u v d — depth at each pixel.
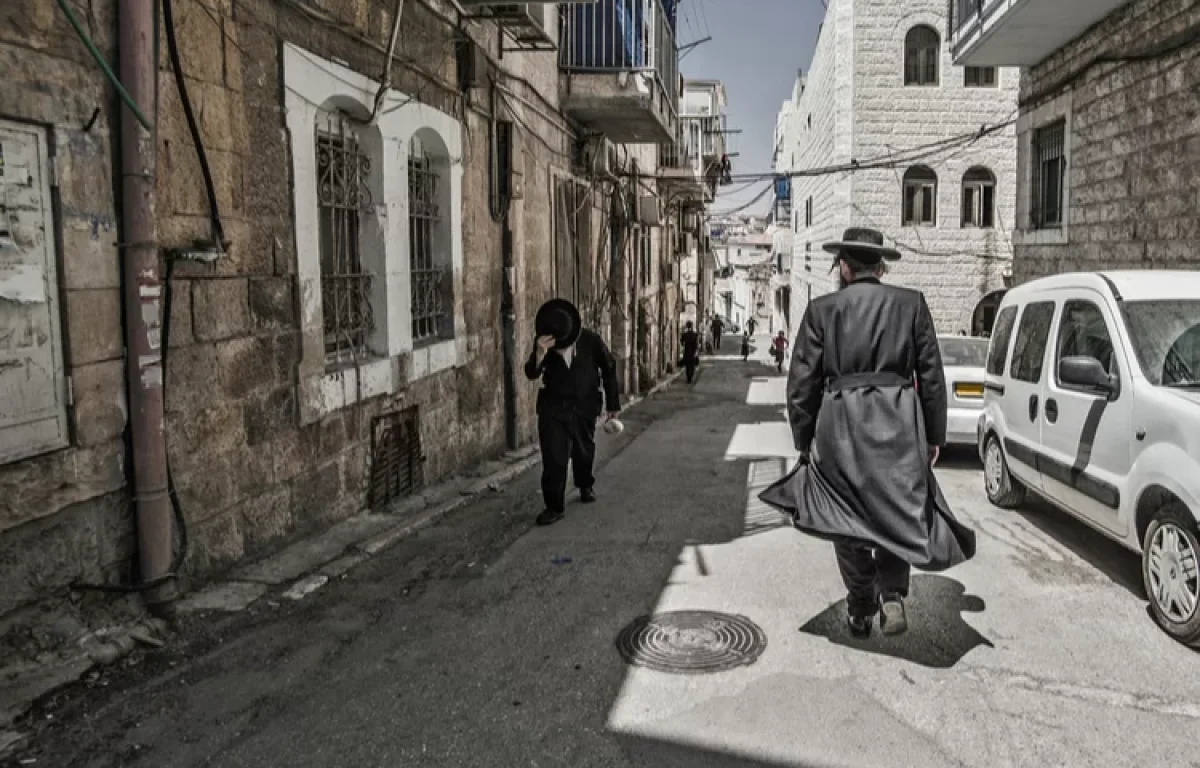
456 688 4.12
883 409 4.38
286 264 6.07
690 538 6.81
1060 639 4.71
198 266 5.13
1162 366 5.31
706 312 55.22
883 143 22.94
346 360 7.16
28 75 3.94
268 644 4.60
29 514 4.00
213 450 5.33
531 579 5.76
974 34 12.55
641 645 4.63
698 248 45.97
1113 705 3.94
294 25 6.11
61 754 3.48
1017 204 14.25
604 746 3.59
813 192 29.98
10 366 3.89
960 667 4.35
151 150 4.57
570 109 13.57
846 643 4.66
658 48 14.67
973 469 9.96
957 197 22.94
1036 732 3.70
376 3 7.27
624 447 12.07
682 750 3.55
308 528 6.45
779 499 4.63
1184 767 3.42
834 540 4.41
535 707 3.93
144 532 4.64
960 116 22.77
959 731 3.71
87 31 4.27
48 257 4.07
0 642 3.90
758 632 4.81
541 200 12.46
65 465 4.19
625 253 19.66
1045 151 13.41
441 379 8.88
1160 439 4.91
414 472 8.20
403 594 5.45
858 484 4.34
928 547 4.18
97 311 4.36
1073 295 6.49
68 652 4.14
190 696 4.00
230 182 5.44
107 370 4.43
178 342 4.99
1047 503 7.98
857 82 22.84
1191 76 9.10
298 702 3.97
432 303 9.02
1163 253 9.68
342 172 7.12
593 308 16.33
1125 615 5.07
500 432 10.87
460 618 5.04
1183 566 4.64
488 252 10.34
